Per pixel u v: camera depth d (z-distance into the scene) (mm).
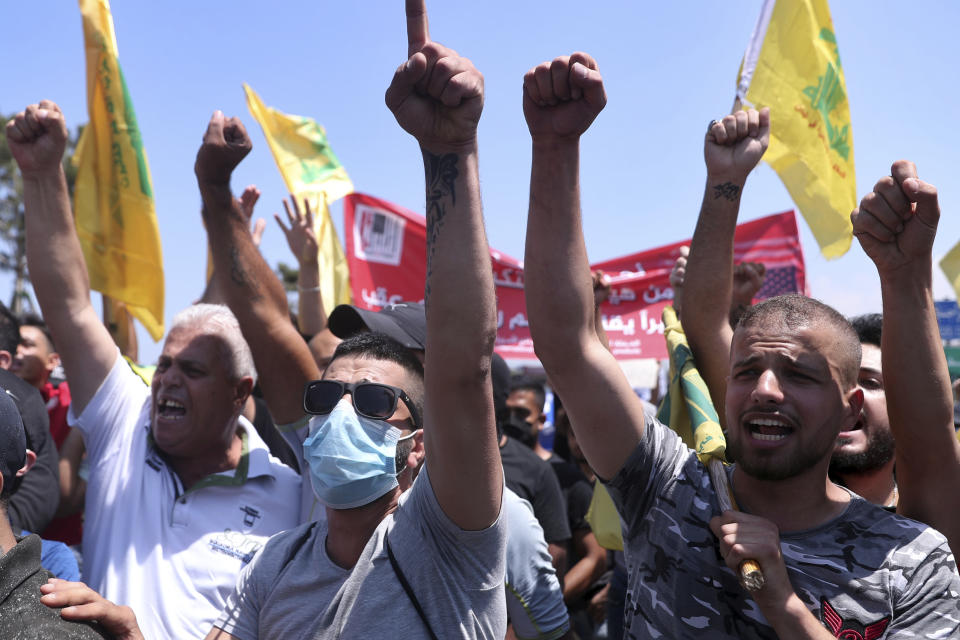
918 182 1934
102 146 4090
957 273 5500
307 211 4727
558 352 2023
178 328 3035
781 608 1767
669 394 2541
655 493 2084
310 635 1995
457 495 1870
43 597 1802
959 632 1792
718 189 2578
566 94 1857
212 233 2990
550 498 4199
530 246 2021
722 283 2539
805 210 3711
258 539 2910
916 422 2045
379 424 2162
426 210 1793
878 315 2805
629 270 7074
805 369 1949
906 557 1858
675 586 1979
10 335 3801
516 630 2412
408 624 1921
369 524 2154
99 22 4008
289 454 3312
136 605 2732
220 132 2871
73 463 4445
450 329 1771
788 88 3734
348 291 5551
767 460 1946
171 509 2891
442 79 1639
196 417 2951
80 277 3033
